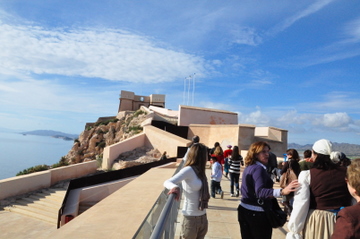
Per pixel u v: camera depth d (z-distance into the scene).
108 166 26.67
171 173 9.16
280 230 6.50
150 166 20.27
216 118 36.44
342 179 2.99
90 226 3.72
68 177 23.55
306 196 3.06
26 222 15.78
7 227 14.98
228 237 5.88
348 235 2.04
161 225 2.25
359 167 2.27
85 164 25.31
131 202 5.11
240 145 25.59
